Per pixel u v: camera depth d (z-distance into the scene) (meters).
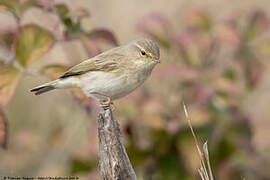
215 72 11.55
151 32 11.57
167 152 11.40
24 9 8.93
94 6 16.59
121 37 16.56
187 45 11.69
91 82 9.56
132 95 11.22
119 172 7.56
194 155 10.87
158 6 17.02
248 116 12.01
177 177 11.33
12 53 8.73
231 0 17.56
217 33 11.76
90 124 11.88
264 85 15.71
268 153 14.03
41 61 12.78
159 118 10.86
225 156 11.80
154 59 9.73
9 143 13.84
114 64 9.56
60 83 9.62
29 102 15.36
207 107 11.42
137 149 11.27
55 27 9.41
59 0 9.25
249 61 12.12
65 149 13.09
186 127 11.16
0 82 8.16
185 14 12.38
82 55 13.63
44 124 14.93
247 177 12.14
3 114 8.38
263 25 12.08
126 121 10.85
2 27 9.88
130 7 17.06
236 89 11.10
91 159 11.41
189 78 10.83
